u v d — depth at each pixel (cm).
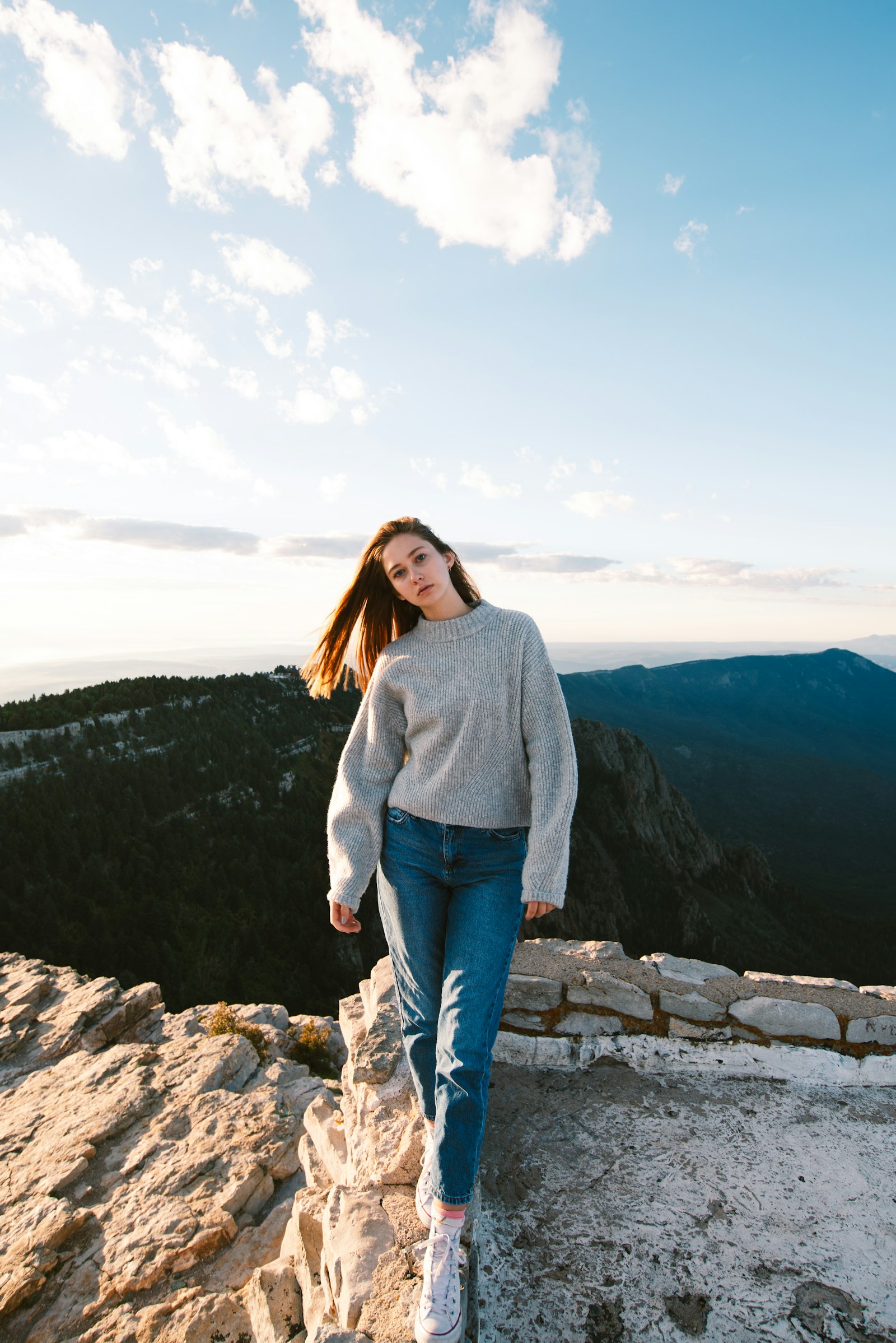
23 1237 460
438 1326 136
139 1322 382
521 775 185
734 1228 179
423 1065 182
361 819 196
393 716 200
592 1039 259
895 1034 251
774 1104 231
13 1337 393
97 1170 562
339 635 226
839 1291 161
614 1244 175
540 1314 156
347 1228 173
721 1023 260
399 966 188
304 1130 605
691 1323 154
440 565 192
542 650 184
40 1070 974
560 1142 213
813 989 266
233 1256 446
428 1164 175
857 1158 206
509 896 180
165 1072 754
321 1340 144
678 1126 220
